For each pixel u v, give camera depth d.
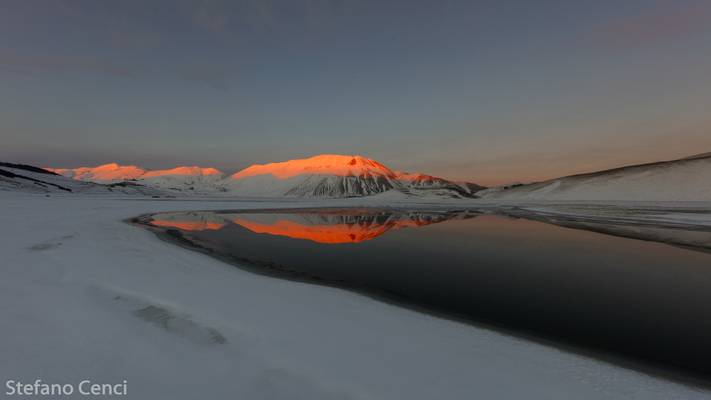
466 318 8.80
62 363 5.52
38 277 10.41
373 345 6.69
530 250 19.91
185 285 10.34
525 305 10.05
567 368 6.16
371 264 15.81
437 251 19.56
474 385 5.37
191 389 5.04
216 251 18.30
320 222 40.03
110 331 6.88
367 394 4.98
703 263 16.22
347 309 8.96
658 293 11.41
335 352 6.30
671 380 5.91
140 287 9.70
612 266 15.63
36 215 31.59
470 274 13.98
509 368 6.03
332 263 15.96
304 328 7.39
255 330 7.12
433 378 5.52
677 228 30.55
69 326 6.98
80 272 11.12
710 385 5.79
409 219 45.38
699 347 7.30
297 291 10.57
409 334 7.39
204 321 7.44
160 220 36.31
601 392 5.39
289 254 18.22
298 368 5.65
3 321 6.95
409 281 12.77
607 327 8.41
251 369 5.64
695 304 10.27
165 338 6.71
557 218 44.59
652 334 8.02
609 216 45.19
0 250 14.34
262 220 41.53
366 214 56.25
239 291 10.04
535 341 7.43
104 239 19.44
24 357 5.59
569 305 10.12
